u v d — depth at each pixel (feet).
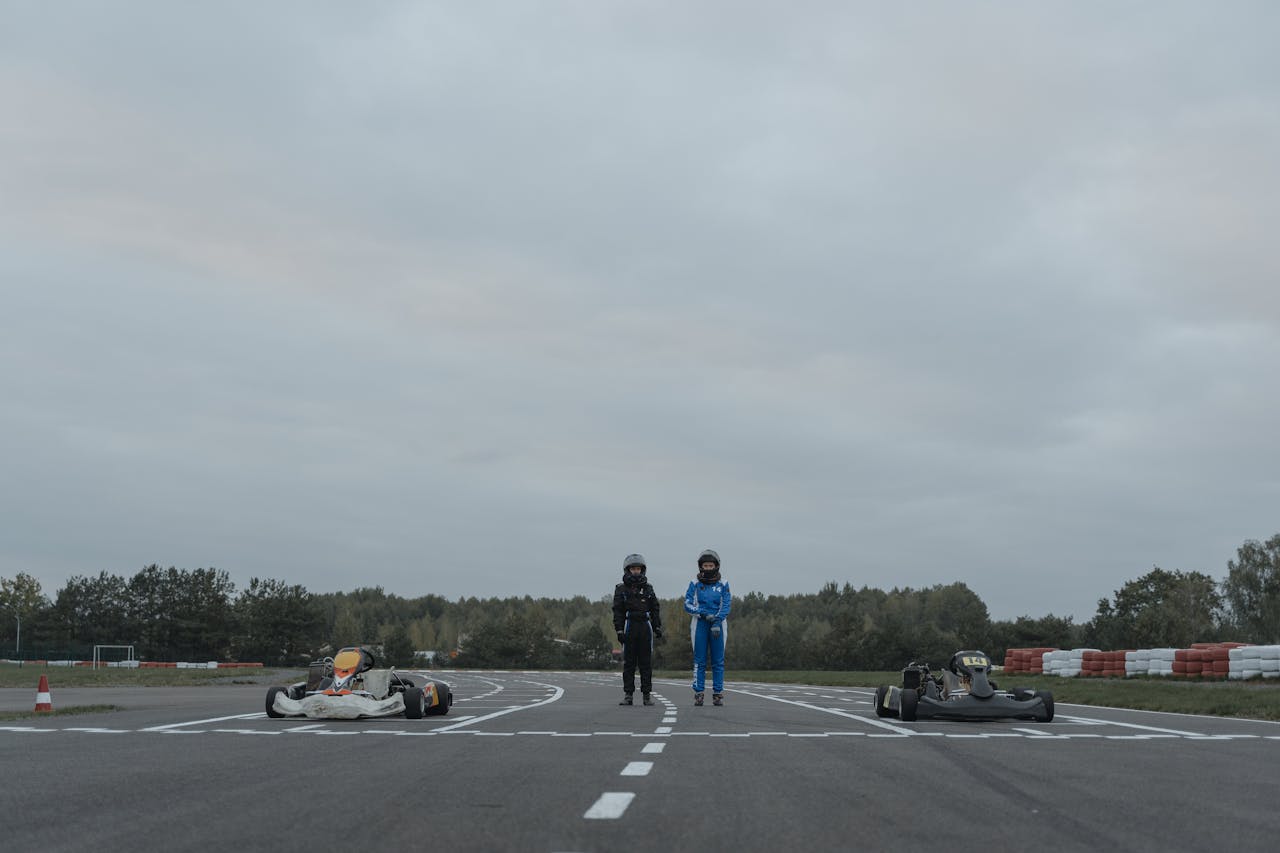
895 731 41.57
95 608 421.18
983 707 46.32
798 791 24.32
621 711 56.34
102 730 40.86
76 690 100.22
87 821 20.08
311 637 418.92
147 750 32.96
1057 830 19.57
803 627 534.37
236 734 38.99
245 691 99.19
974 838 18.74
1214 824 20.29
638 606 62.28
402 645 506.48
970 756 32.07
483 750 33.04
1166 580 382.63
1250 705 58.44
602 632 504.43
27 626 424.05
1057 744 36.09
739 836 18.74
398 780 25.80
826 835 18.89
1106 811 21.76
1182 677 102.99
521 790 24.13
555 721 46.98
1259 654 92.38
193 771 27.53
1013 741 37.19
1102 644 384.27
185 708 59.47
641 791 24.04
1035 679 110.11
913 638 385.91
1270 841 18.65
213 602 415.23
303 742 35.73
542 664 485.97
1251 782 26.37
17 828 19.36
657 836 18.67
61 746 34.32
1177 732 41.70
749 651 450.71
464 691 97.19
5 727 42.60
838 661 398.21
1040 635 356.18
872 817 20.83
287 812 21.07
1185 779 26.86
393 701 47.80
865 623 528.63
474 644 487.20
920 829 19.58
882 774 27.55
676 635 449.48
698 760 30.53
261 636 414.21
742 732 40.78
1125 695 73.92
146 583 424.46
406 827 19.44
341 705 46.91
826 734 39.91
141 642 418.92
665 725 44.57
